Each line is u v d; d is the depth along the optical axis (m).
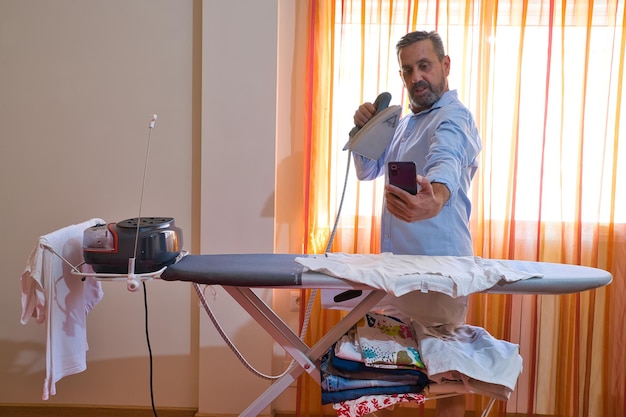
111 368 2.54
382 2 2.36
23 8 2.40
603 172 2.36
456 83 2.38
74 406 2.55
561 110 2.33
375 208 2.39
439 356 1.54
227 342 2.04
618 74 2.33
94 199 2.47
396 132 2.06
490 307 2.44
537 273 1.62
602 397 2.44
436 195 1.56
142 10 2.40
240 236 2.42
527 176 2.38
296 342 1.76
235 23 2.34
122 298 2.51
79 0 2.39
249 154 2.39
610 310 2.42
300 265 1.66
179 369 2.54
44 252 1.76
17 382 2.54
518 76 2.33
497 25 2.35
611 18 2.31
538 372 2.48
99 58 2.42
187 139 2.45
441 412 1.78
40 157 2.46
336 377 1.59
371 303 1.62
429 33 1.89
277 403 2.56
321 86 2.39
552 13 2.29
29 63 2.42
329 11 2.37
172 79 2.42
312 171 2.40
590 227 2.39
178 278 1.61
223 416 2.49
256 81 2.36
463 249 1.90
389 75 2.37
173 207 2.47
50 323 1.78
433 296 1.80
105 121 2.44
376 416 1.92
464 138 1.75
